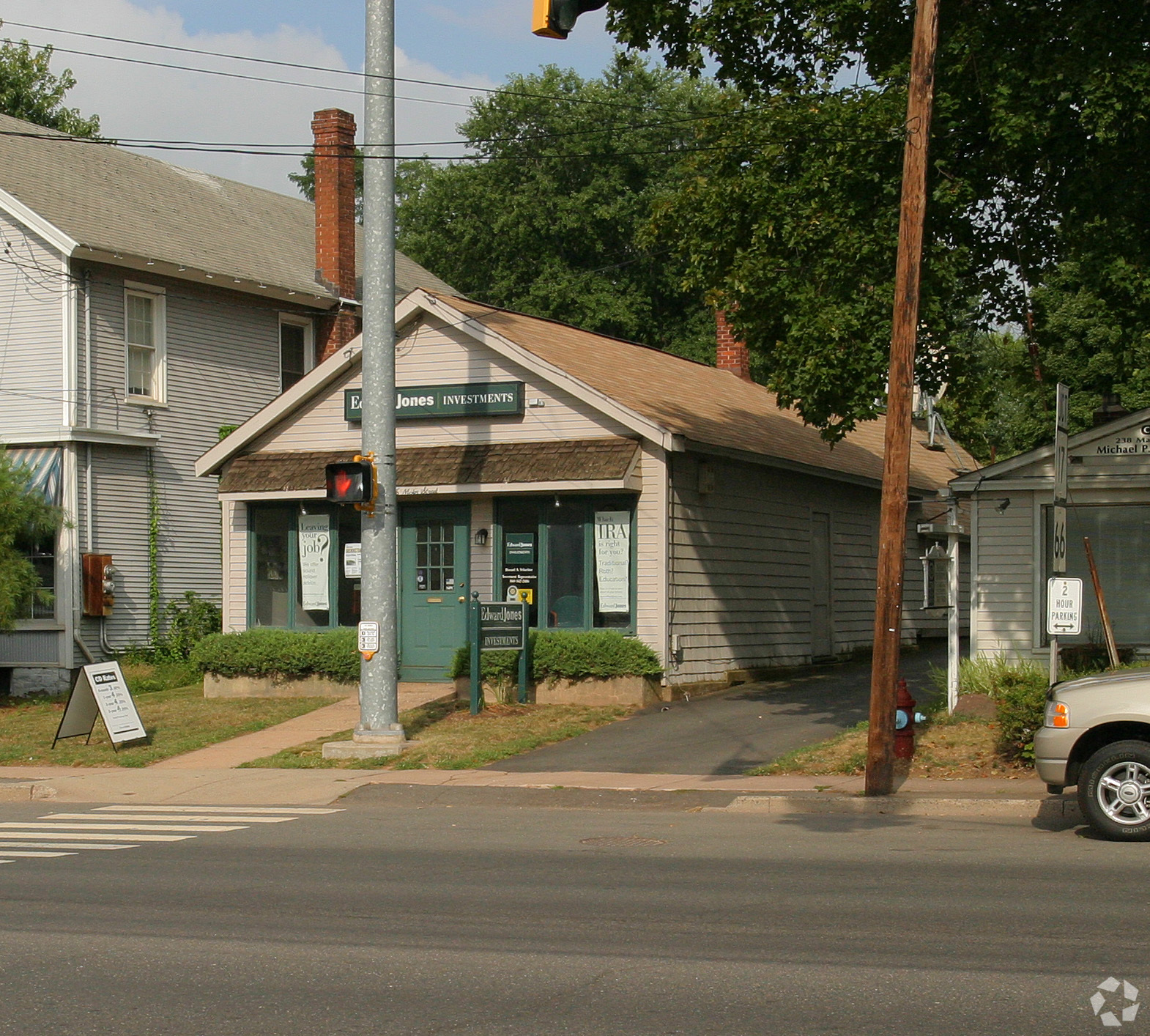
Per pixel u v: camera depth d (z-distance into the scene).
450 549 21.38
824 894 8.80
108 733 17.81
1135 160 14.63
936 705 17.30
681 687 20.22
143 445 26.34
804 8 16.00
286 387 30.31
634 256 46.84
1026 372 19.39
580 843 11.27
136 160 31.42
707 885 9.23
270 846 11.55
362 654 16.75
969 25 15.07
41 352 25.28
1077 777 11.06
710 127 19.03
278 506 22.66
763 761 15.32
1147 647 18.34
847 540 27.17
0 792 15.52
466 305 21.89
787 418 27.91
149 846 11.65
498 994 6.62
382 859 10.70
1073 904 8.29
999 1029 5.90
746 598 22.55
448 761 16.02
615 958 7.26
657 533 19.81
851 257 15.54
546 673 19.78
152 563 26.56
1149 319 17.00
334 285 30.97
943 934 7.58
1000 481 18.97
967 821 12.12
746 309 16.97
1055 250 16.86
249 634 21.94
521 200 45.91
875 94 15.70
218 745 18.08
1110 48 13.84
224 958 7.50
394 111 16.73
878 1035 5.84
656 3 16.41
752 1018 6.12
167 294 27.06
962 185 15.10
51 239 24.91
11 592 21.75
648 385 23.19
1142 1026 5.91
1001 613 19.05
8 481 22.11
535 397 20.61
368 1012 6.38
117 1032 6.17
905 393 13.13
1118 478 18.41
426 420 21.33
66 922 8.52
